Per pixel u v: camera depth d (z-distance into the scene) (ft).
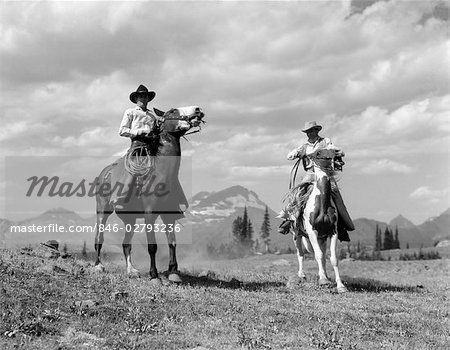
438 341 34.27
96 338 30.25
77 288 40.22
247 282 54.60
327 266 109.91
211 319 35.91
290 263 123.75
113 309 35.60
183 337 31.53
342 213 52.65
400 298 49.52
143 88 48.78
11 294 35.78
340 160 53.98
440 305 47.14
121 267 57.16
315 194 52.16
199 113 46.80
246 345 30.55
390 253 442.09
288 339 32.45
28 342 28.37
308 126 54.44
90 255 66.95
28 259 49.01
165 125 47.09
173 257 48.24
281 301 43.37
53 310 33.76
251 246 615.98
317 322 36.94
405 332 35.94
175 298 40.81
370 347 31.81
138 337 30.73
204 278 54.13
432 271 92.58
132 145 48.03
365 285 57.82
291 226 61.31
